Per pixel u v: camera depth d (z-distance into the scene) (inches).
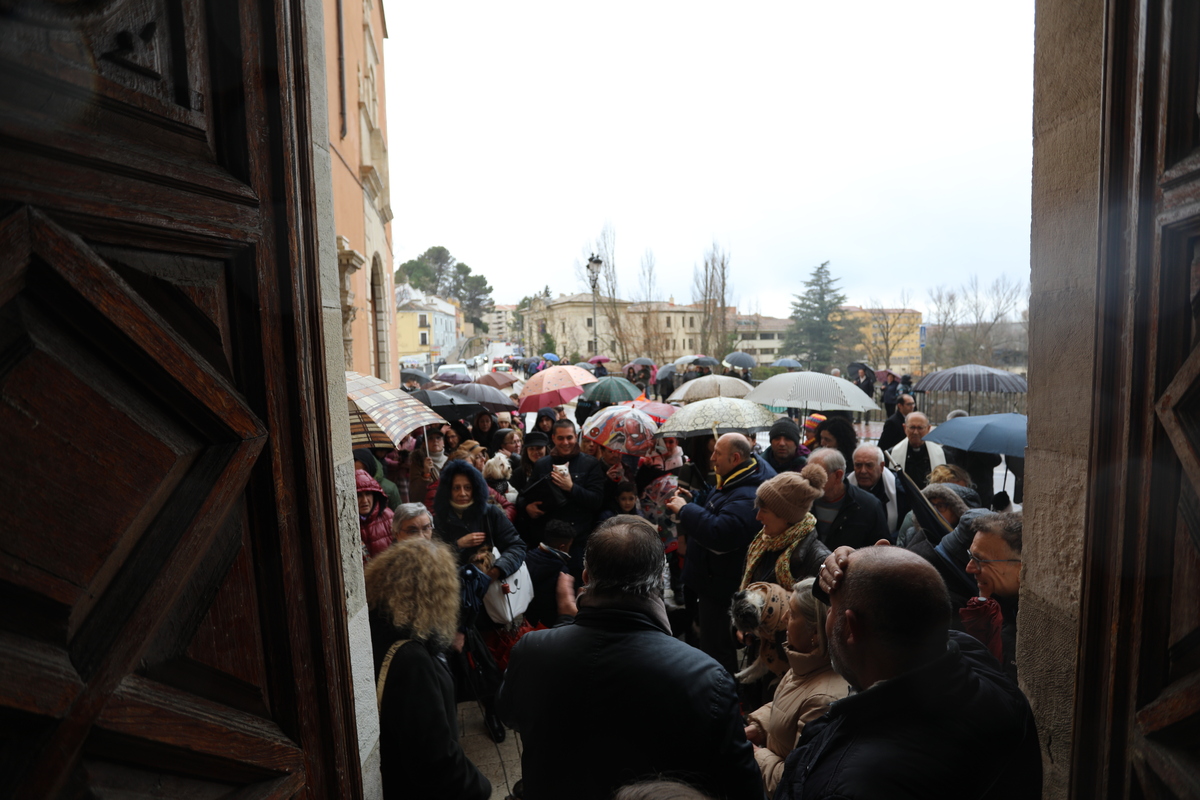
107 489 32.8
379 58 522.6
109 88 33.5
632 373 1031.6
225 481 39.6
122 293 33.3
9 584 28.0
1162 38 50.1
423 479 235.5
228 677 40.8
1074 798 61.1
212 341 40.4
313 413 47.7
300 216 46.8
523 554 147.0
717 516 135.8
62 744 29.5
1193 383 45.2
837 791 46.5
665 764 62.3
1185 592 48.3
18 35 28.8
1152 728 50.5
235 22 42.1
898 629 50.6
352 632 62.7
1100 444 58.7
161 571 35.1
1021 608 78.4
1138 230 52.7
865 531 143.0
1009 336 2132.1
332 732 48.1
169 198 36.6
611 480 179.8
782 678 85.4
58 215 30.5
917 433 237.0
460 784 68.7
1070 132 68.8
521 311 4256.9
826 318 2652.6
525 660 69.2
